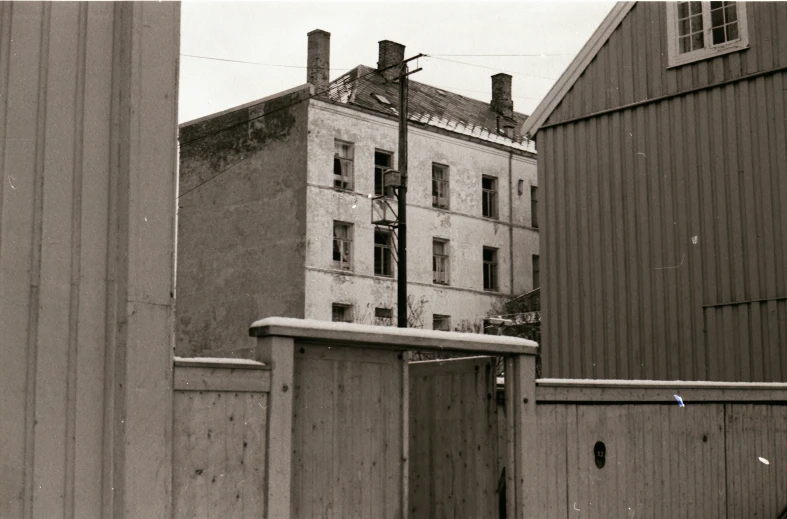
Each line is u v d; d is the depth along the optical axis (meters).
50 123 6.31
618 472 9.20
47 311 6.15
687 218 14.84
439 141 38.12
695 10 15.03
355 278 34.66
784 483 10.95
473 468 8.76
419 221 36.84
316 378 7.45
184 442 6.59
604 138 16.06
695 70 14.95
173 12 6.92
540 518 8.41
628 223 15.57
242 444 6.86
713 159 14.60
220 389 6.78
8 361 5.95
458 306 37.84
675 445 9.80
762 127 14.05
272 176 34.88
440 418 9.16
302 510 7.20
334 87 37.59
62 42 6.43
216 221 36.84
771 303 13.69
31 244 6.14
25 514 5.90
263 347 7.12
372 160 35.72
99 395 6.34
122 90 6.66
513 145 41.56
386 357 7.95
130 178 6.53
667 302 14.94
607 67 16.12
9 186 6.07
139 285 6.49
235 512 6.77
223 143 36.91
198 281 37.25
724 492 10.23
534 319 35.06
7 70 6.15
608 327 15.62
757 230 13.98
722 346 14.19
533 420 8.48
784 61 13.87
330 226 34.09
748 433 10.62
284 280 33.94
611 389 9.23
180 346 37.56
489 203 40.34
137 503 6.30
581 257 16.14
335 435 7.51
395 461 7.93
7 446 5.88
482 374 8.77
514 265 40.50
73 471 6.13
